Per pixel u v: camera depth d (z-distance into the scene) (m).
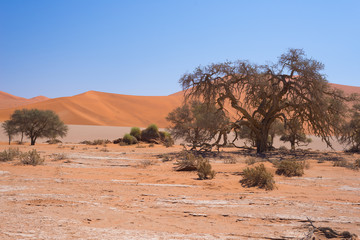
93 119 109.75
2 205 7.80
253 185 12.08
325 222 6.93
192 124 39.03
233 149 36.88
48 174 14.18
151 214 7.45
